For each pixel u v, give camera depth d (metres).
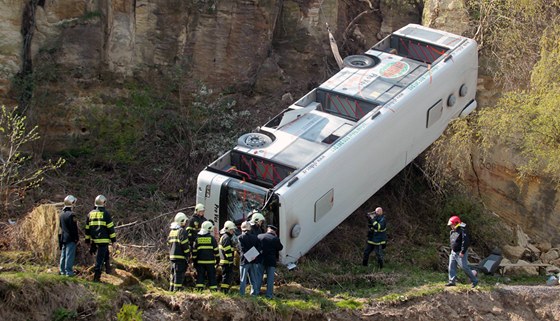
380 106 18.47
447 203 20.55
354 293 16.92
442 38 20.83
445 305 16.86
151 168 20.09
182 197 19.25
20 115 19.09
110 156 20.00
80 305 14.30
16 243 16.03
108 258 15.41
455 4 22.03
